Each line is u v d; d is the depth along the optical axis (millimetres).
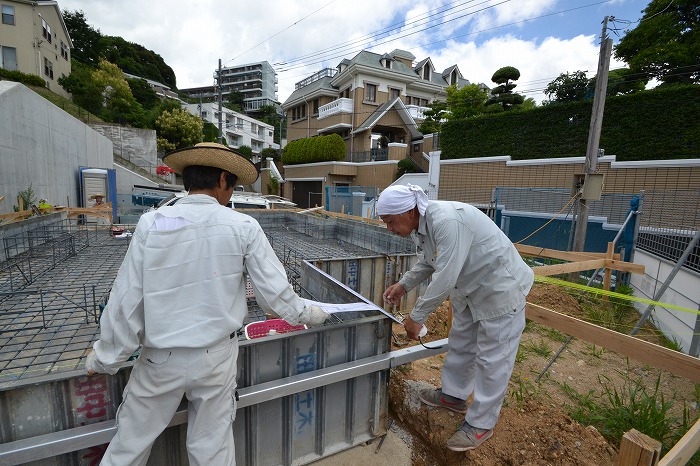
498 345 1746
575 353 3203
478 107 17406
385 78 22781
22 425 1240
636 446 1015
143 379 1166
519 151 11922
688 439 1268
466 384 2084
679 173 7621
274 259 1319
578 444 1926
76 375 1287
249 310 3248
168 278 1144
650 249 4703
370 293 4117
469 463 1807
